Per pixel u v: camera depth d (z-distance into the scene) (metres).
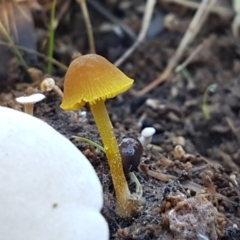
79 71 0.07
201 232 0.08
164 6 0.20
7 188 0.06
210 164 0.11
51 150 0.07
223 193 0.10
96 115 0.08
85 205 0.07
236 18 0.19
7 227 0.06
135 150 0.09
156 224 0.08
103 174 0.09
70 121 0.11
